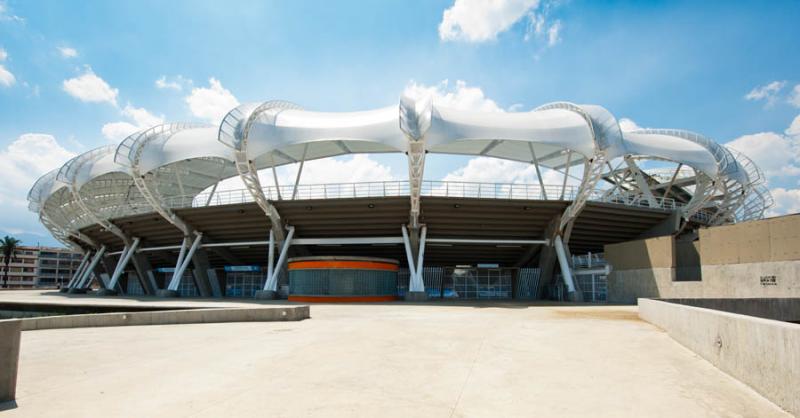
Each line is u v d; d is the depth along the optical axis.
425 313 22.36
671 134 42.12
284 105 38.88
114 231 46.94
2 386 6.63
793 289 23.78
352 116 36.88
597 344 11.98
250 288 47.88
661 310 15.18
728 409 6.25
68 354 10.86
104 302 29.80
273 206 37.50
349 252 43.91
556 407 6.44
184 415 6.01
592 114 33.31
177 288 40.62
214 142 38.78
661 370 8.76
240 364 9.43
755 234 25.75
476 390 7.36
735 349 7.99
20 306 30.77
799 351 5.75
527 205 36.50
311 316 20.61
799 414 5.74
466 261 45.09
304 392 7.20
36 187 54.28
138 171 38.38
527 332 14.54
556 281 40.53
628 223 40.41
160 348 11.70
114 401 6.68
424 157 32.12
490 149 46.25
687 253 31.52
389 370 8.83
